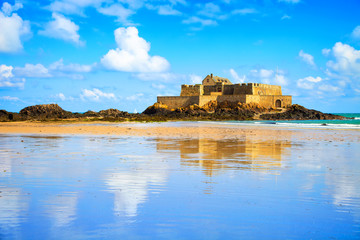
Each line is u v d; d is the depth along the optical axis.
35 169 12.66
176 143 22.92
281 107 118.69
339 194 9.19
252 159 15.48
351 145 22.09
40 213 7.51
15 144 21.72
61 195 8.95
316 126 55.34
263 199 8.64
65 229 6.62
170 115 107.69
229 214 7.50
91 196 8.87
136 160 15.06
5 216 7.31
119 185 10.09
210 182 10.55
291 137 29.05
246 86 122.12
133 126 48.88
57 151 18.23
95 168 12.95
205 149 19.39
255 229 6.67
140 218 7.22
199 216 7.36
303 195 9.06
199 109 115.94
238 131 38.06
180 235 6.37
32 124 50.78
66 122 60.03
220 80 133.12
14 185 10.06
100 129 38.91
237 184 10.29
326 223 7.02
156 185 10.12
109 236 6.30
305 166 13.59
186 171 12.39
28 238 6.20
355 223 7.02
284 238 6.26
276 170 12.67
